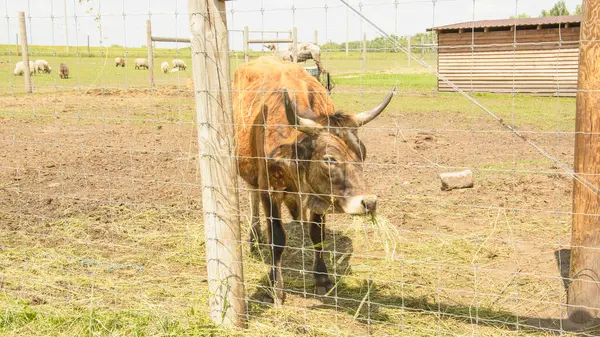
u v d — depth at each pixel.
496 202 7.71
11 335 4.26
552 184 8.56
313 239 5.20
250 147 5.45
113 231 6.67
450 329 4.35
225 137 4.12
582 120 4.02
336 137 4.39
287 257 6.07
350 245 6.33
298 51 17.44
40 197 7.84
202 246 6.25
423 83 23.34
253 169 5.57
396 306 4.78
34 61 28.77
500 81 21.78
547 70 20.78
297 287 5.30
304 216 5.23
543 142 12.12
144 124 13.84
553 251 6.04
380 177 9.16
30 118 14.20
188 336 4.18
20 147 10.99
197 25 3.97
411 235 6.58
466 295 5.03
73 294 4.89
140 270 5.54
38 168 8.96
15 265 5.58
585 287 4.23
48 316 4.49
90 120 14.28
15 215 7.09
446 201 7.80
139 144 11.54
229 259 4.27
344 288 5.21
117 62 31.22
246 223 6.98
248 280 5.41
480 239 6.07
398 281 5.33
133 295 4.87
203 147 4.13
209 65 4.01
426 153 11.02
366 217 4.38
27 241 6.27
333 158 4.28
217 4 3.97
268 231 5.13
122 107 16.44
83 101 17.42
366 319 4.34
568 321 4.38
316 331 4.32
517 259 5.86
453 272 5.54
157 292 4.98
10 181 8.61
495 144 11.92
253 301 4.79
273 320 4.49
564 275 5.39
